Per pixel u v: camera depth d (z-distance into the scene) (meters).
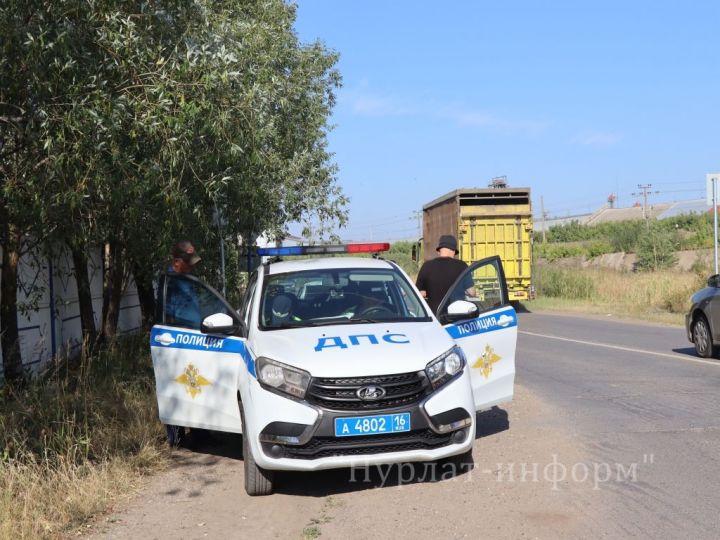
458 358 5.70
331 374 5.27
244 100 7.32
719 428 7.07
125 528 5.02
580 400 8.67
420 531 4.72
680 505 5.00
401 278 6.95
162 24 6.80
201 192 8.33
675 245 45.69
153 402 8.13
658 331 16.81
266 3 12.99
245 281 16.16
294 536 4.74
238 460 6.77
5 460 5.91
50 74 6.07
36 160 6.41
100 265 13.28
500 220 22.66
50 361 9.63
